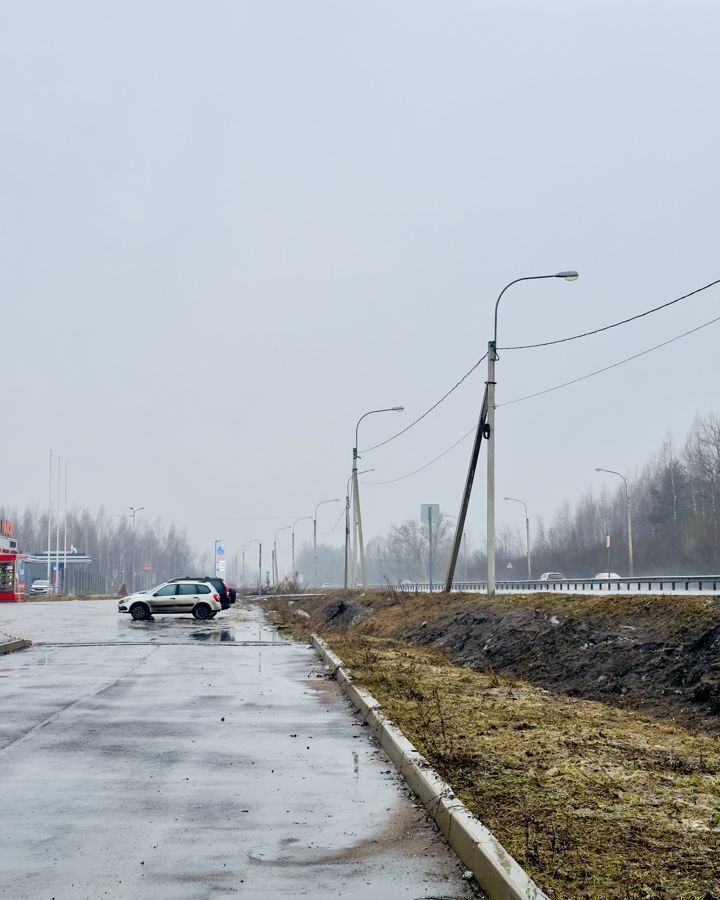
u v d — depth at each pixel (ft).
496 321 113.09
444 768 30.48
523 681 65.00
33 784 29.96
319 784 30.14
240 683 57.93
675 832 23.52
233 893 20.10
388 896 19.99
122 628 119.14
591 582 204.23
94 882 20.74
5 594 240.53
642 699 55.21
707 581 168.04
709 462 314.55
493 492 109.70
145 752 35.37
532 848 21.93
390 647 84.07
